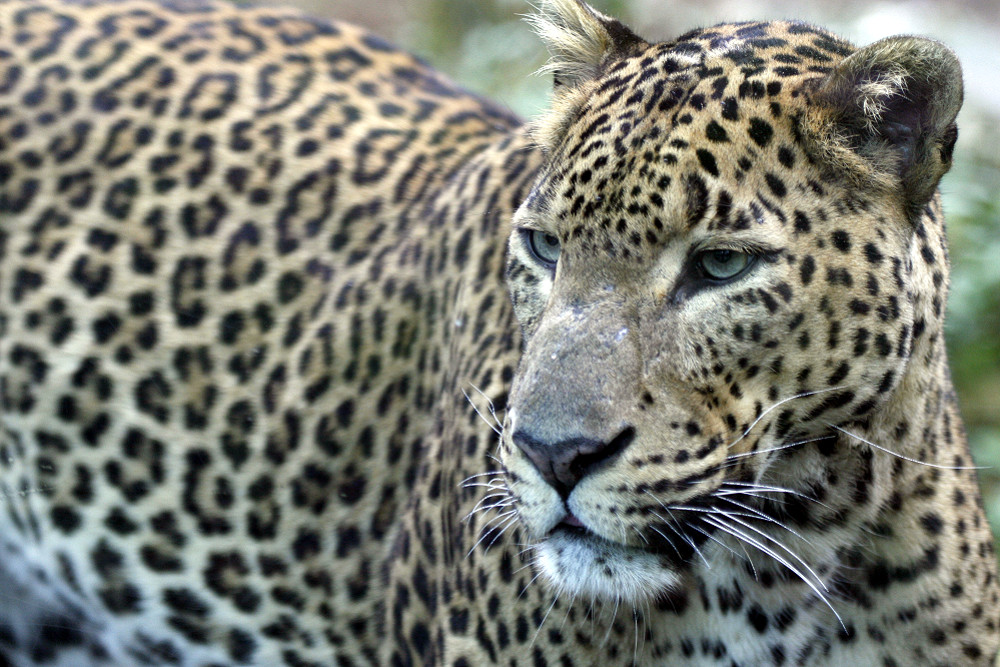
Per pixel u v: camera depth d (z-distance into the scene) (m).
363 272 8.55
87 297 8.79
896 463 6.51
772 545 6.59
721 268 5.91
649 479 5.87
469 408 7.46
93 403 8.73
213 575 8.64
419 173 8.74
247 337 8.61
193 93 9.03
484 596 7.11
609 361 5.86
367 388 8.40
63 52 9.26
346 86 9.19
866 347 6.00
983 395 13.41
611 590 6.10
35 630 9.30
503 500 6.87
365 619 8.39
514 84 17.80
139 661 9.04
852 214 5.96
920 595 6.66
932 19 23.39
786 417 6.09
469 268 7.95
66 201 8.94
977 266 14.55
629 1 21.92
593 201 6.03
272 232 8.71
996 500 11.41
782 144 5.93
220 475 8.58
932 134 6.03
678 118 5.97
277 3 22.47
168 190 8.83
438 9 20.95
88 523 8.78
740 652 6.80
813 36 6.57
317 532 8.45
